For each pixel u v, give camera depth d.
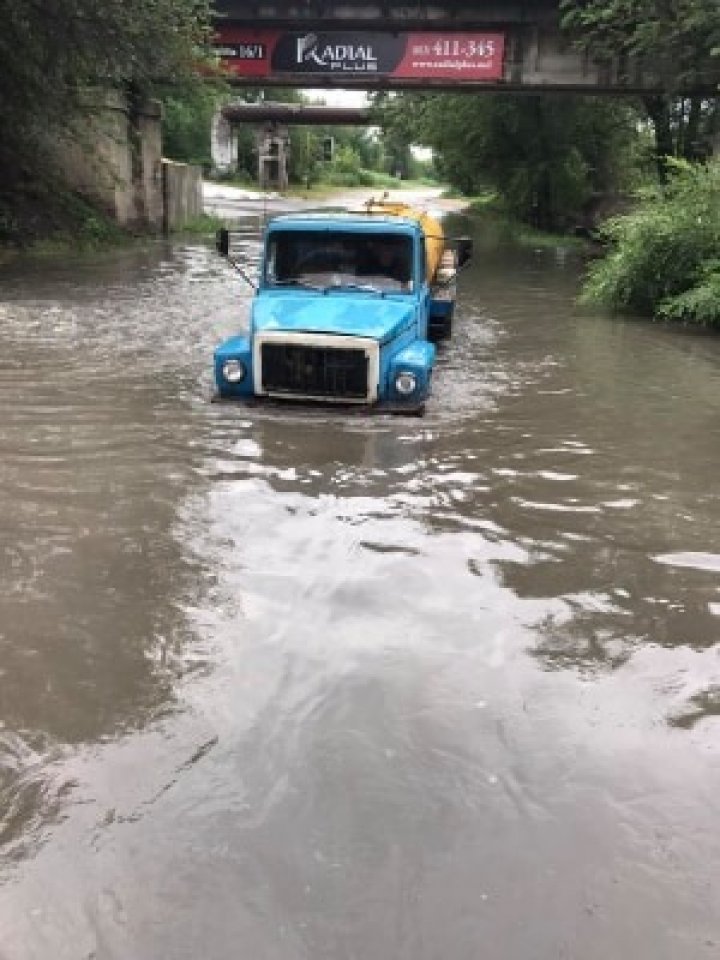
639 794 3.79
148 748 3.97
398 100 48.06
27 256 22.86
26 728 4.08
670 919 3.19
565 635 4.99
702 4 20.67
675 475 7.57
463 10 28.22
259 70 29.64
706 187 15.98
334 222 10.15
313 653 4.72
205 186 62.91
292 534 6.16
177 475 7.21
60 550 5.81
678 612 5.28
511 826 3.58
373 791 3.74
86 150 26.17
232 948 3.03
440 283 12.70
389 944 3.06
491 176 43.16
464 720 4.21
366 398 9.05
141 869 3.33
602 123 40.88
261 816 3.59
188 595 5.28
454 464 7.70
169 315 14.80
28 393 9.55
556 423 9.02
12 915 3.14
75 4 21.78
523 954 3.04
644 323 15.56
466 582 5.54
